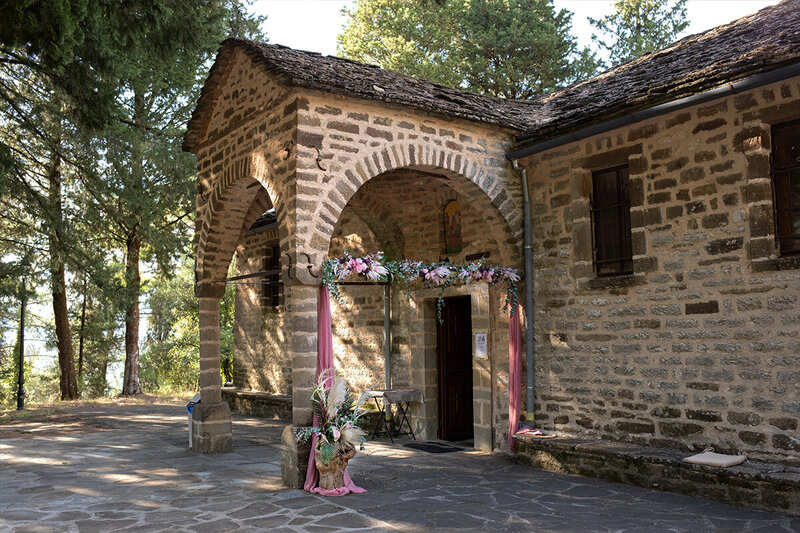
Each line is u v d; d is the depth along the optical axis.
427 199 10.71
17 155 16.09
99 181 15.09
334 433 6.83
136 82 15.44
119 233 18.17
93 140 14.98
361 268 7.46
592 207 8.31
